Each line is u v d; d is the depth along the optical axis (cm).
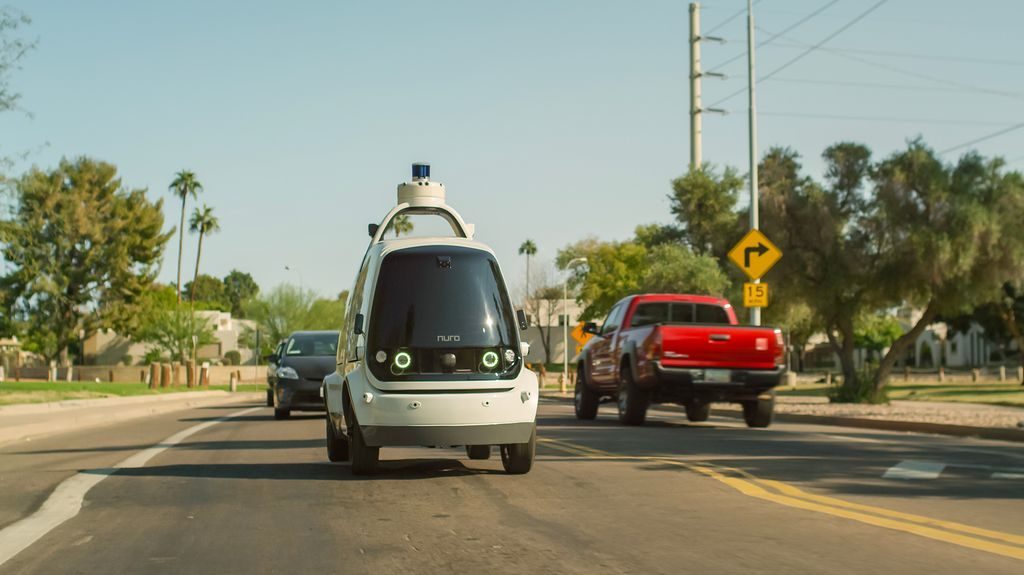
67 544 864
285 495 1135
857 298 3994
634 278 11800
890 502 1058
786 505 1035
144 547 847
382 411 1222
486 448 1495
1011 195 3712
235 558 797
